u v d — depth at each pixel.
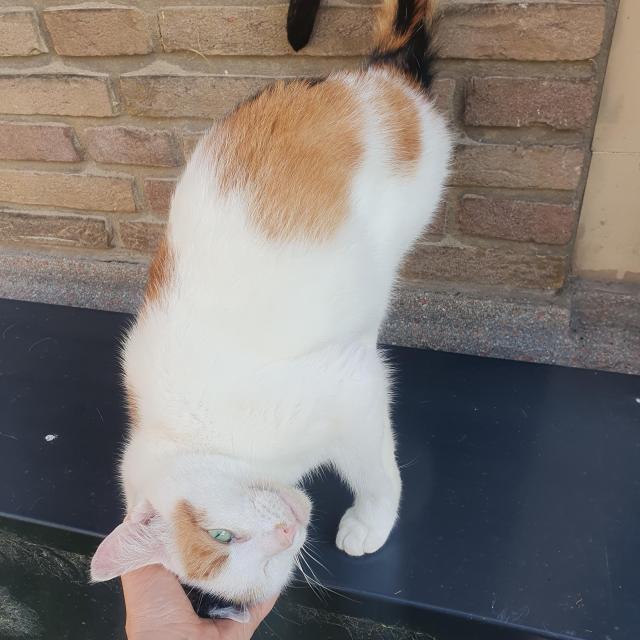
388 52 0.61
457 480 0.62
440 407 0.70
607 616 0.50
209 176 0.51
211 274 0.48
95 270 0.88
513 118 0.63
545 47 0.59
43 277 0.91
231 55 0.67
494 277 0.74
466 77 0.63
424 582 0.54
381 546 0.57
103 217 0.84
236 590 0.46
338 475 0.62
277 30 0.65
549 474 0.62
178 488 0.47
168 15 0.66
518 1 0.58
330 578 0.55
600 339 0.73
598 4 0.56
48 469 0.67
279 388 0.47
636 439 0.64
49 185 0.83
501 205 0.69
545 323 0.73
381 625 0.56
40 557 0.67
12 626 0.72
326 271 0.50
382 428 0.51
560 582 0.53
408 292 0.77
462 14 0.60
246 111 0.55
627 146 0.64
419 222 0.63
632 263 0.72
